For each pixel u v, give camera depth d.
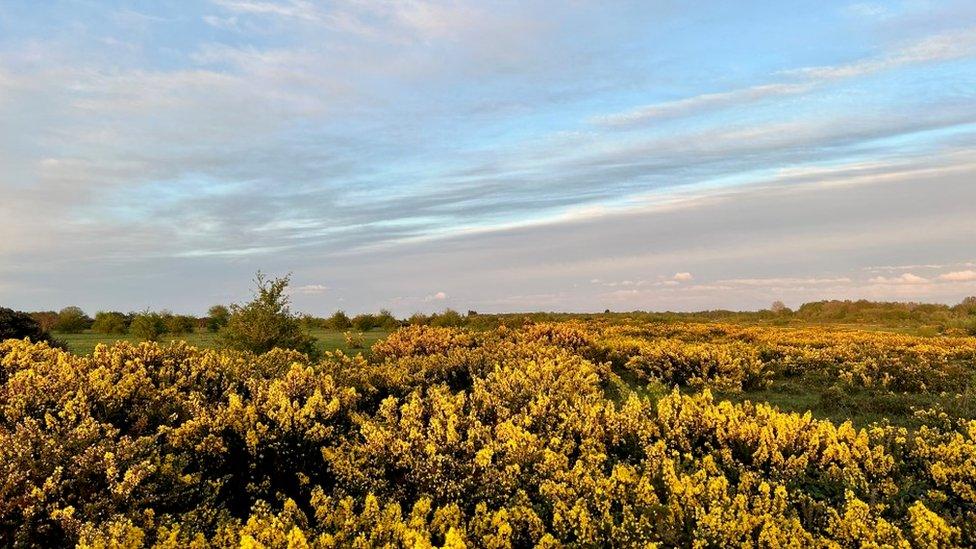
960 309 40.91
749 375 13.29
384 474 5.17
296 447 5.87
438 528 3.79
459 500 4.62
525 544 4.02
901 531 3.76
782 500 4.08
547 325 18.95
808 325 38.19
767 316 49.22
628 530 3.76
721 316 49.06
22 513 4.08
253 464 5.57
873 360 14.53
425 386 9.38
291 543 3.31
